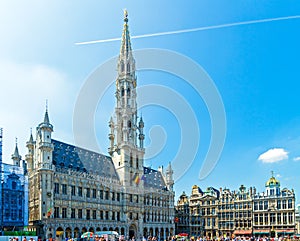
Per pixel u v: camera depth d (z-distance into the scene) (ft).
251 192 498.69
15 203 296.51
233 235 469.16
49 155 334.85
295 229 458.91
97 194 382.63
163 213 478.59
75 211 352.69
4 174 293.02
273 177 490.08
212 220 523.70
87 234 277.44
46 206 321.73
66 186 348.38
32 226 315.99
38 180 328.70
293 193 467.93
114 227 393.29
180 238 354.13
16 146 394.73
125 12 476.54
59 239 301.02
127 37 470.39
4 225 286.05
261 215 485.15
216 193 541.75
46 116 339.57
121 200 413.18
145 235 440.86
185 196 559.38
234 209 507.30
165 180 505.66
